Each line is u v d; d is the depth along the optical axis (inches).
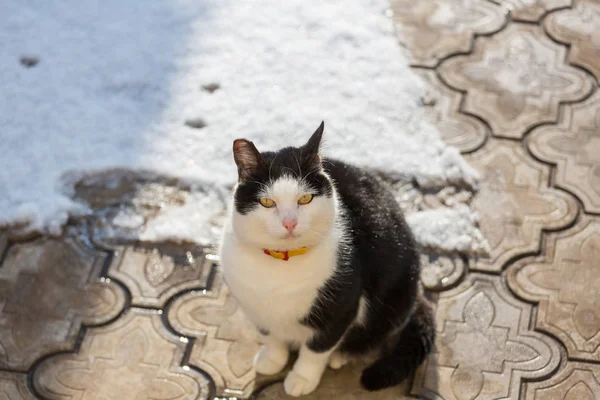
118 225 99.0
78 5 113.3
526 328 94.2
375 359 92.6
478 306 95.2
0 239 98.0
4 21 112.0
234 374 92.2
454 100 106.5
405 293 90.2
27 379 91.7
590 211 99.8
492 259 97.3
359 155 102.4
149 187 101.0
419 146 103.2
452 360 92.7
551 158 102.8
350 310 88.0
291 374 91.1
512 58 109.5
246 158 84.4
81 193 100.7
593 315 94.6
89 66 108.6
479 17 112.5
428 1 113.7
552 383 91.7
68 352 93.0
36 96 106.3
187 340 93.7
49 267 96.9
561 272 96.7
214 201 100.2
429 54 109.7
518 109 105.9
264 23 111.9
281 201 83.7
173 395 91.3
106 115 105.1
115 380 91.8
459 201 100.3
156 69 108.4
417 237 97.9
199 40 110.6
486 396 91.2
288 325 88.7
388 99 106.3
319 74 108.1
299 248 85.0
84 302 95.3
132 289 96.0
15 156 102.2
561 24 112.0
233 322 94.5
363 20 112.3
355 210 88.9
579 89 107.3
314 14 112.6
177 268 97.0
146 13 112.7
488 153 103.1
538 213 99.7
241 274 86.4
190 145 103.3
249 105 105.9
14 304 95.0
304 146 85.1
